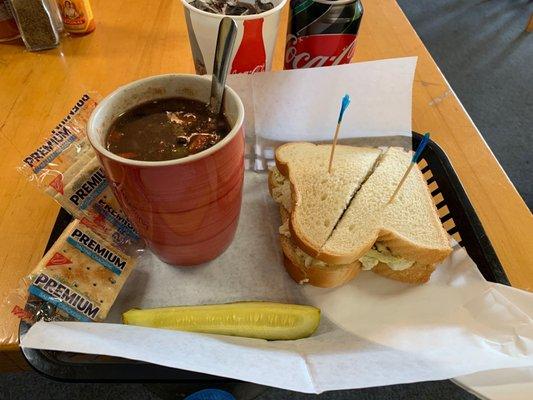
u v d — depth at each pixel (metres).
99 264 0.50
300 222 0.57
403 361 0.42
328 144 0.69
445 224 0.62
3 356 0.47
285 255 0.56
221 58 0.42
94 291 0.48
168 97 0.48
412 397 1.05
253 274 0.56
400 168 0.65
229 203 0.48
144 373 0.43
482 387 0.41
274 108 0.64
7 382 1.05
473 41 2.15
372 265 0.56
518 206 0.62
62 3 0.80
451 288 0.53
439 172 0.64
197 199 0.43
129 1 0.94
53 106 0.72
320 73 0.61
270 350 0.44
